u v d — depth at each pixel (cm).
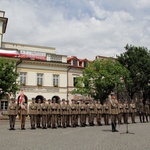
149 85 5306
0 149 1024
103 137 1414
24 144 1162
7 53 4047
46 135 1546
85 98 4466
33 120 2053
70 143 1188
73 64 4922
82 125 2273
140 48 5128
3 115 3956
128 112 2503
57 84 4538
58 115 2198
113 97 1819
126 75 4441
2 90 3478
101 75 4131
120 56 5184
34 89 4281
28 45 4775
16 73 3606
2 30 4412
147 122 2750
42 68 4397
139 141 1236
